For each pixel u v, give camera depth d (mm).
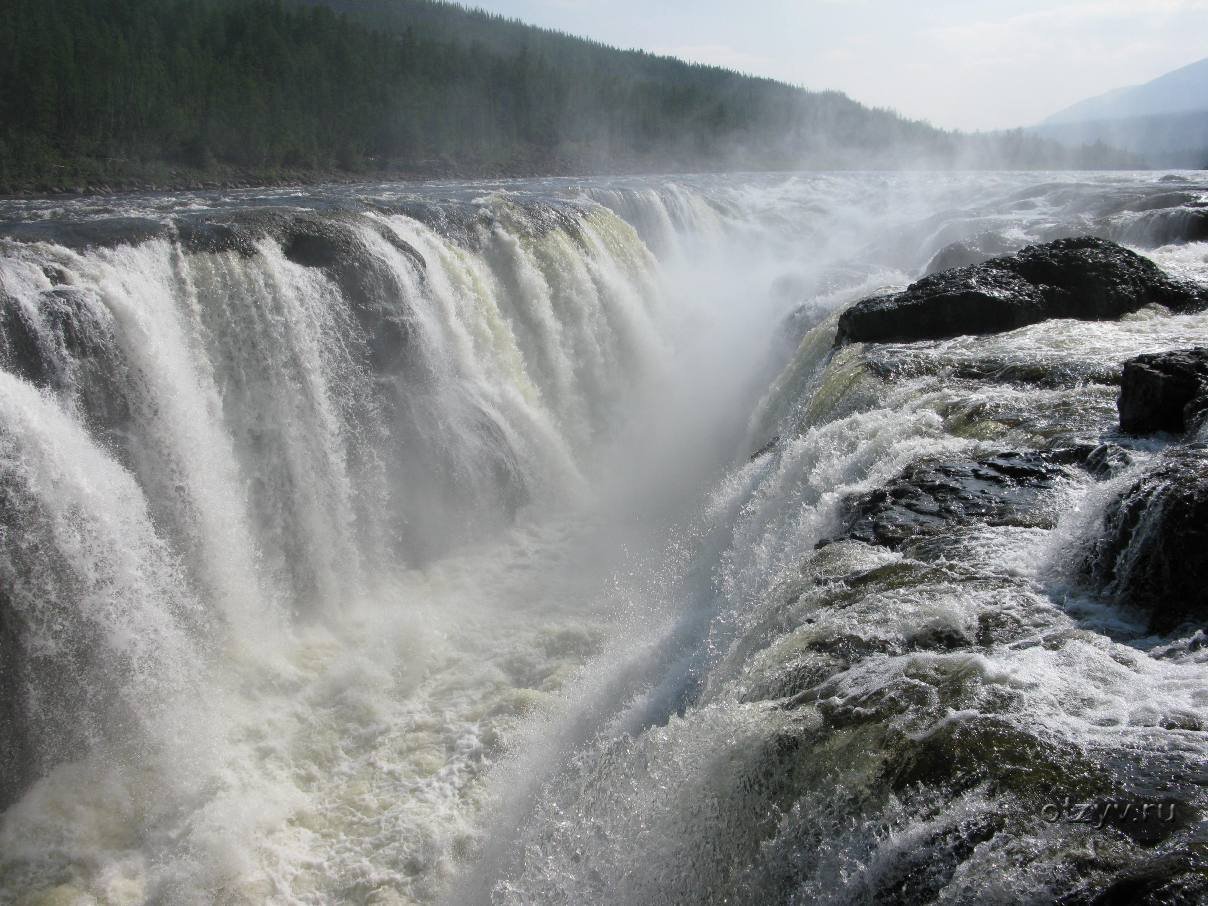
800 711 5375
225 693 10320
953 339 13266
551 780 8172
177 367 11562
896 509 7777
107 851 8398
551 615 12375
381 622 12211
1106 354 11539
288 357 12812
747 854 5098
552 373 18406
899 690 5191
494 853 7812
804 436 11352
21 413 9281
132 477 10398
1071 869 3729
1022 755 4422
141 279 11820
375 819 8711
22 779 8922
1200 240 20141
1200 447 6312
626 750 7156
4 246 11414
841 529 8102
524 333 18125
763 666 6172
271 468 12477
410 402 14375
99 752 9273
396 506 14016
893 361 12203
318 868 8188
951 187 43906
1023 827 4016
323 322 13453
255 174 53125
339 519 13070
